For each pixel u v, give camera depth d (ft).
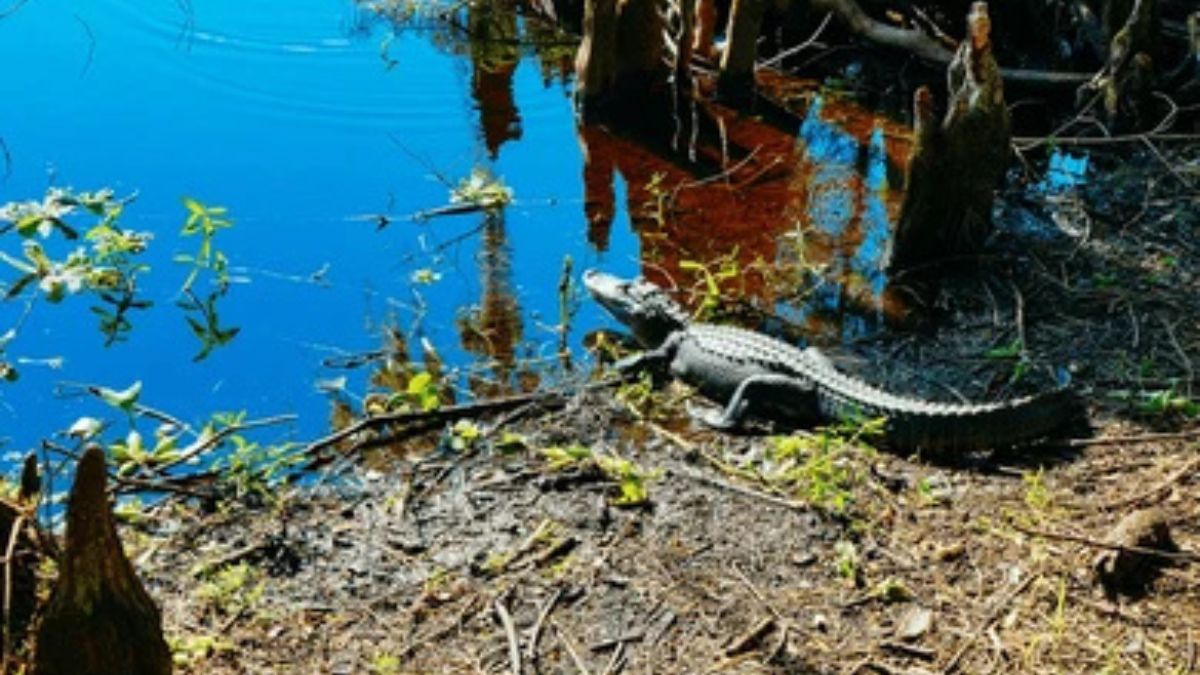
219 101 32.37
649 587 17.46
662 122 31.91
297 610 17.22
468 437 20.53
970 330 23.38
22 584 15.93
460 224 27.96
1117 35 29.68
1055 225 26.40
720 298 24.63
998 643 16.38
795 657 16.34
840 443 19.98
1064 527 18.22
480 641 16.67
